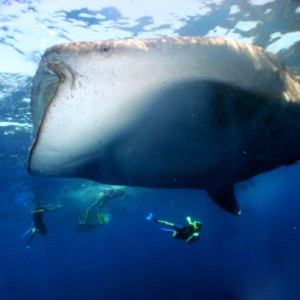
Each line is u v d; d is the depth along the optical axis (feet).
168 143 10.66
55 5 24.48
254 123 11.35
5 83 33.83
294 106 11.62
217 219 222.07
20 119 41.98
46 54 9.18
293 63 43.21
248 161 13.24
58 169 10.67
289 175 118.52
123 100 9.36
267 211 290.15
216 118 10.53
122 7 25.81
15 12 24.67
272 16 31.04
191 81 9.60
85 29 27.68
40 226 60.29
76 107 9.20
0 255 248.52
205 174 13.03
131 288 152.46
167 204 135.74
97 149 10.27
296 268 115.14
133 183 12.62
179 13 27.96
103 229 202.80
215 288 107.04
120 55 9.09
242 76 10.25
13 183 66.18
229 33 33.01
